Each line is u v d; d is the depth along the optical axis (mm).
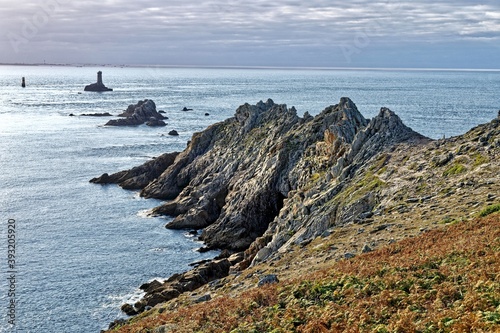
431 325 19328
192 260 70625
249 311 26938
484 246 27547
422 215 41531
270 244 59188
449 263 26625
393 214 44938
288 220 63188
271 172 83438
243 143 104438
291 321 23734
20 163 131250
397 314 21297
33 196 99938
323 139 84062
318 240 45812
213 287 42406
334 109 90000
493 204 37281
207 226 85625
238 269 61219
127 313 54062
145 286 60531
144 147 162000
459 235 31672
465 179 46500
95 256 70250
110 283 61906
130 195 105312
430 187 48375
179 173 108375
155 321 30469
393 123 67250
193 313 29422
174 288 56719
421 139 62938
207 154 109312
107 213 91375
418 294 23109
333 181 65312
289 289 28797
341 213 53500
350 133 76938
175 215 91562
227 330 24781
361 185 56750
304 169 78812
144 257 70812
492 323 18031
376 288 25266
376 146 65250
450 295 22359
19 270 64500
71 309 55156
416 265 27234
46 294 58375
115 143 168500
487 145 51625
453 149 54594
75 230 81000
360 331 20547
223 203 92250
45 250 71688
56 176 117938
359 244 38781
